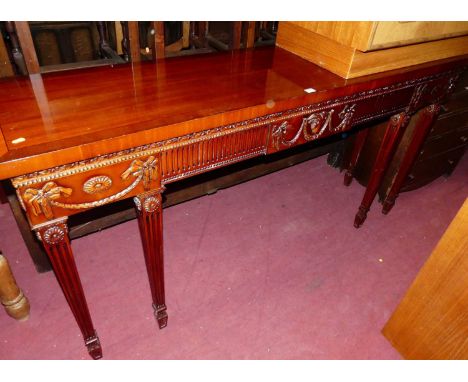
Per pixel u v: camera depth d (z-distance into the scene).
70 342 1.19
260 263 1.52
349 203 1.90
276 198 1.89
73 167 0.71
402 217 1.83
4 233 1.56
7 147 0.65
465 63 1.32
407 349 1.20
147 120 0.78
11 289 1.15
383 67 1.12
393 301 1.41
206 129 0.84
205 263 1.50
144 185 0.84
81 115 0.79
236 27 1.39
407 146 1.63
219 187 1.74
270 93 0.95
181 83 0.99
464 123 1.81
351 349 1.23
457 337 1.04
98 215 1.42
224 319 1.29
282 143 1.02
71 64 1.23
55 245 0.79
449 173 2.14
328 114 1.07
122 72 1.04
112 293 1.35
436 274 1.04
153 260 1.02
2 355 1.14
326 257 1.58
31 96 0.86
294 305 1.36
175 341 1.21
